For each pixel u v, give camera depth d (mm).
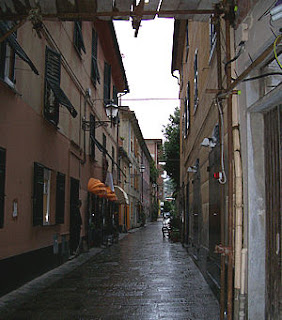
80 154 14727
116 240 21062
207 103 9211
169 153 32156
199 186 11367
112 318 6094
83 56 15273
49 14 5227
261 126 5020
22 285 8469
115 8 5262
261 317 4824
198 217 11570
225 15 5199
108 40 19500
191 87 14633
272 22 4250
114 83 24688
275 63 4785
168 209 94000
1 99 7301
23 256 8484
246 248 4945
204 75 9906
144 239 24531
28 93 8828
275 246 4551
